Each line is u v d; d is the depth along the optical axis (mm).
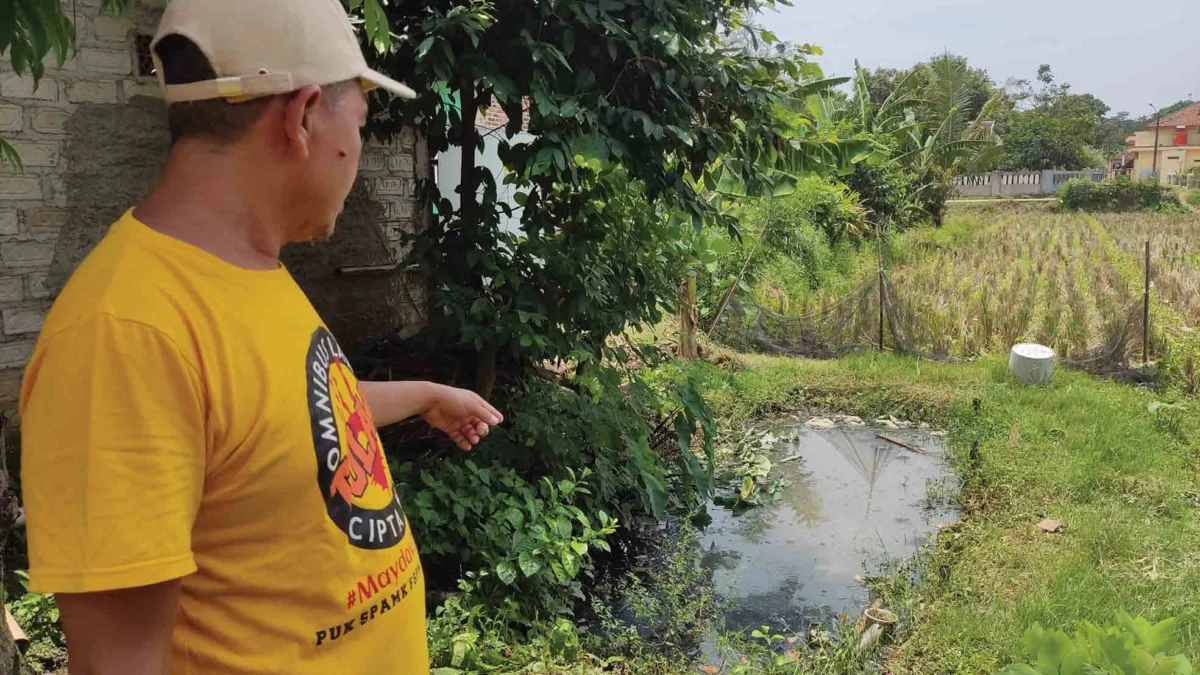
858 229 16375
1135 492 5316
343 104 1066
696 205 4590
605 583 4547
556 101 3902
